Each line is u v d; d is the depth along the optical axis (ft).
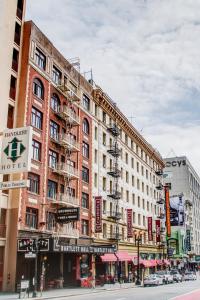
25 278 114.32
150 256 228.43
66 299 90.12
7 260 108.58
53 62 140.56
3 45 116.67
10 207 112.57
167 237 259.19
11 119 118.42
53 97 139.85
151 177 253.85
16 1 126.11
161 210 268.82
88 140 163.53
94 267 155.33
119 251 180.04
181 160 403.13
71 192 144.77
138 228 213.05
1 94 113.39
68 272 141.08
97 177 168.35
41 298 90.63
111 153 185.68
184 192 392.47
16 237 109.50
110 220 175.83
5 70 116.26
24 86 122.11
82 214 150.61
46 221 126.00
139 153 232.73
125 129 208.64
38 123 128.36
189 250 336.70
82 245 133.69
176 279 193.98
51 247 111.96
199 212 449.48
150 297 94.99
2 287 106.73
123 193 196.34
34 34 129.59
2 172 84.02
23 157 82.69
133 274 186.70
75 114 152.35
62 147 141.08
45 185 126.82
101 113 179.63
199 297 94.99
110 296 99.14
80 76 160.86
